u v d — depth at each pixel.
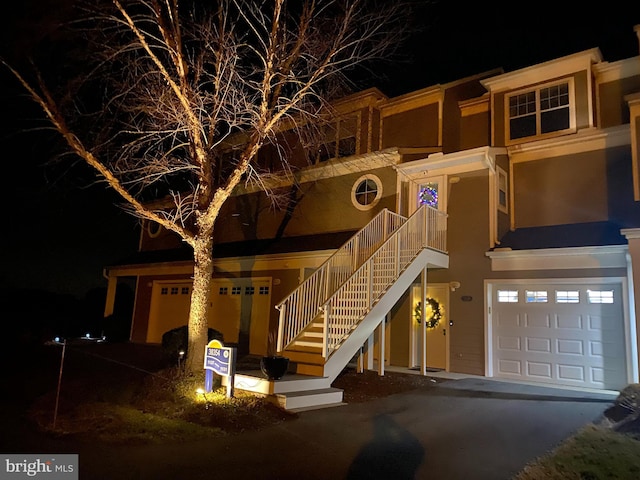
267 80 9.06
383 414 7.32
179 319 17.61
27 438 5.91
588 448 5.52
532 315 10.83
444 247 12.26
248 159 9.19
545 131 12.30
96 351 14.63
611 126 11.72
